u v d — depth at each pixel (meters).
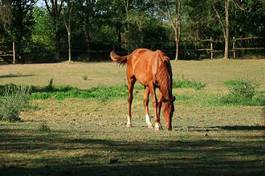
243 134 15.09
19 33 60.97
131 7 64.75
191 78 40.38
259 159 10.71
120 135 14.48
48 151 11.62
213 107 24.66
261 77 40.81
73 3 62.91
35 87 35.41
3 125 17.22
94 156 11.06
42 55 62.50
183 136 14.39
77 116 22.25
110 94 30.14
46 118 21.38
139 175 9.24
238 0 61.09
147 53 16.95
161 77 15.88
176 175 9.23
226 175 9.19
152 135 14.57
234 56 60.22
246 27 62.44
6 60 60.34
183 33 63.75
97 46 63.69
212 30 63.03
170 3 61.38
